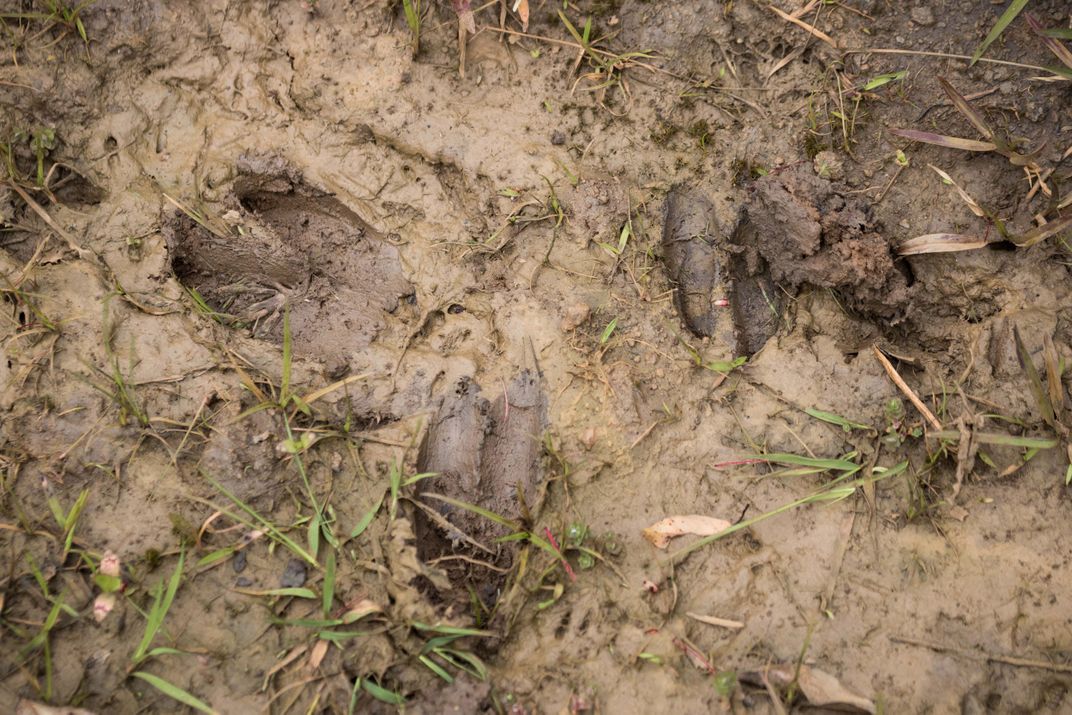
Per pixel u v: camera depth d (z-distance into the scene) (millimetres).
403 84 1020
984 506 951
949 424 965
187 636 920
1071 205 982
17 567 926
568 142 1014
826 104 1008
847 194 1001
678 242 1007
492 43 1022
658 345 981
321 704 911
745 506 952
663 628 930
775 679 917
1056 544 942
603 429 963
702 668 921
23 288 974
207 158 1010
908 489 956
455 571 949
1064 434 953
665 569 940
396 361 979
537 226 1003
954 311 997
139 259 988
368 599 927
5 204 994
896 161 1001
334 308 1001
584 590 938
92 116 1010
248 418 955
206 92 1018
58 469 943
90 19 1016
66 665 911
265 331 999
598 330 984
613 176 1010
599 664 923
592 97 1019
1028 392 967
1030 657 921
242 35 1021
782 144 1011
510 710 915
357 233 1014
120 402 950
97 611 919
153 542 933
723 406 972
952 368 986
